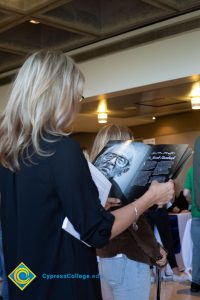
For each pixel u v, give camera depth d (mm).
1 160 1219
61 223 1144
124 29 4871
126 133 2172
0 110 6512
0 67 6281
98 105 6645
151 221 4270
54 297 1134
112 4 4848
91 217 1104
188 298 4320
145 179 1572
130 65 5047
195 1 4199
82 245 1163
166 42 4695
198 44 4410
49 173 1133
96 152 2148
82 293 1154
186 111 8836
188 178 4785
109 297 2053
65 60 1245
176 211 5641
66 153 1133
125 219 1214
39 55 1235
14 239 1206
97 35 5020
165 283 4969
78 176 1122
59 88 1199
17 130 1193
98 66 5391
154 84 4875
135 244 1953
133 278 1954
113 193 1586
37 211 1144
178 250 5363
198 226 4527
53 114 1185
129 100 6355
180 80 4707
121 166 1625
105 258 1965
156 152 1604
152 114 8578
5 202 1238
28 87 1190
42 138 1155
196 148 4281
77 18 4672
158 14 4477
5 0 4062
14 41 5293
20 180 1176
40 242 1141
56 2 3992
